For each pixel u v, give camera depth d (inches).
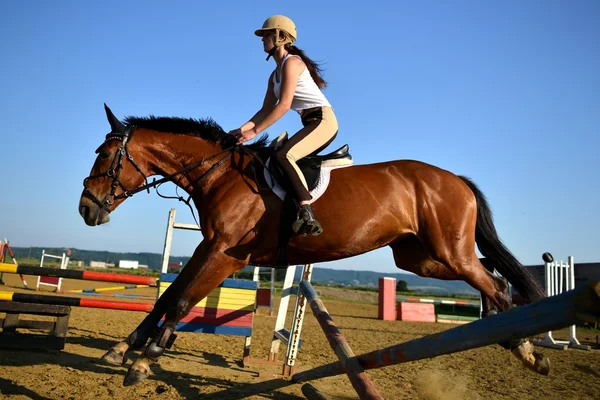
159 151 147.6
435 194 145.9
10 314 183.0
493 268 159.2
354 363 112.4
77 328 257.4
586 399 162.1
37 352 183.6
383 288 520.7
